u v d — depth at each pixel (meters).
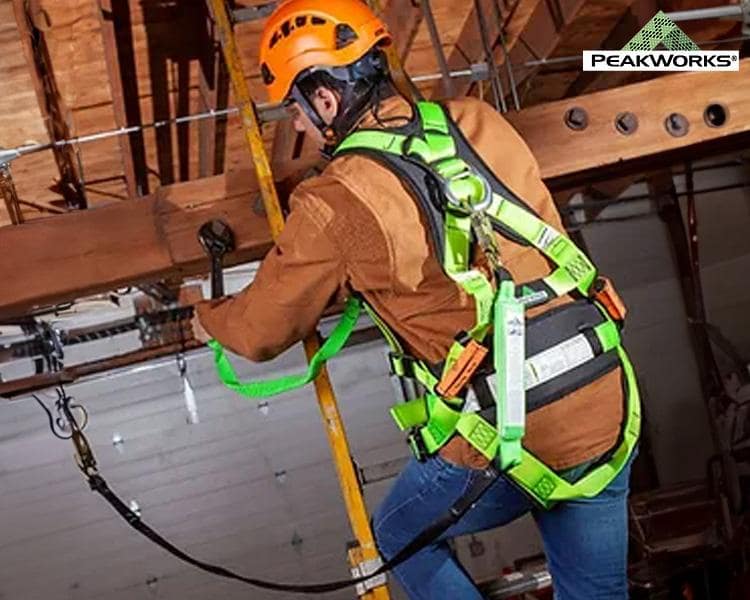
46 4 3.21
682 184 7.03
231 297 1.99
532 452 1.74
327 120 1.86
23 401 6.48
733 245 7.01
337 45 1.81
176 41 3.63
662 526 5.66
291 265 1.74
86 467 3.25
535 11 4.16
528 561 5.42
